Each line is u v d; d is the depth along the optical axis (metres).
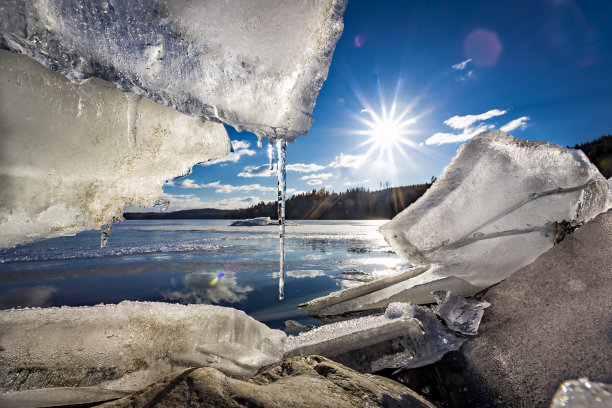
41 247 8.04
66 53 0.98
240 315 1.61
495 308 1.82
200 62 1.17
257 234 13.89
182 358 1.38
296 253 7.06
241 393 0.83
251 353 1.54
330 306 2.76
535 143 2.11
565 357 1.25
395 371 1.58
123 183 1.40
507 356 1.43
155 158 1.43
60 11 0.94
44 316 1.26
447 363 1.55
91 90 1.19
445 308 1.95
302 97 1.44
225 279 4.20
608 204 2.04
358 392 0.99
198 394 0.81
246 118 1.33
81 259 6.01
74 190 1.27
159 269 4.95
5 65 1.04
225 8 1.14
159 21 1.07
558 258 1.87
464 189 2.09
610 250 1.67
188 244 9.05
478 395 1.32
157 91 1.14
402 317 1.84
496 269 2.12
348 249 7.96
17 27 0.90
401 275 2.83
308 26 1.32
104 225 1.41
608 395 1.02
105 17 1.00
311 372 1.11
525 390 1.22
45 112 1.12
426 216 2.13
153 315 1.41
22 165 1.13
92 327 1.27
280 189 2.09
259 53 1.25
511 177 2.04
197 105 1.21
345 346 1.62
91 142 1.24
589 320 1.35
